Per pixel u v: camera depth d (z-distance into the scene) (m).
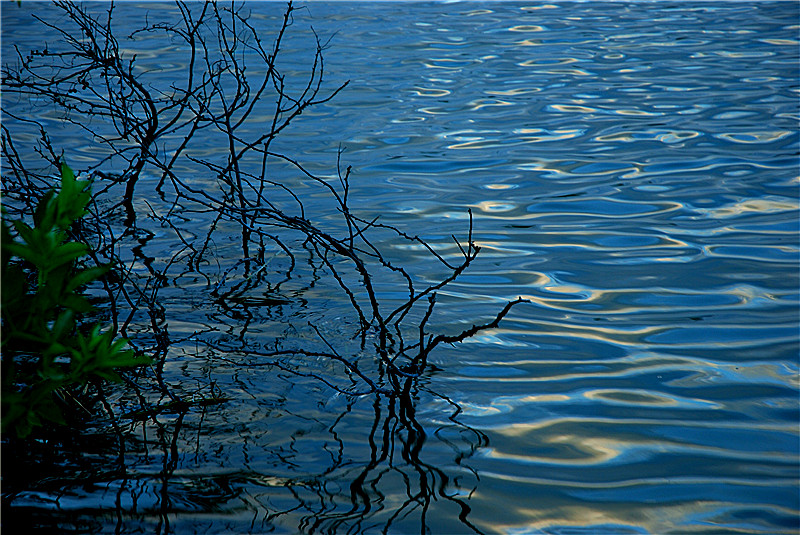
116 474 3.70
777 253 6.34
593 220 7.18
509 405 4.34
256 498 3.55
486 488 3.65
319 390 4.49
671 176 8.30
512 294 5.75
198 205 7.66
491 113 10.94
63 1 7.65
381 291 5.82
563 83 12.55
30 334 3.06
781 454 3.91
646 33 16.52
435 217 7.32
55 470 3.71
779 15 18.06
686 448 3.96
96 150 9.12
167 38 15.26
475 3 20.31
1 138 6.11
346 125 10.39
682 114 10.65
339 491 3.61
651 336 5.10
